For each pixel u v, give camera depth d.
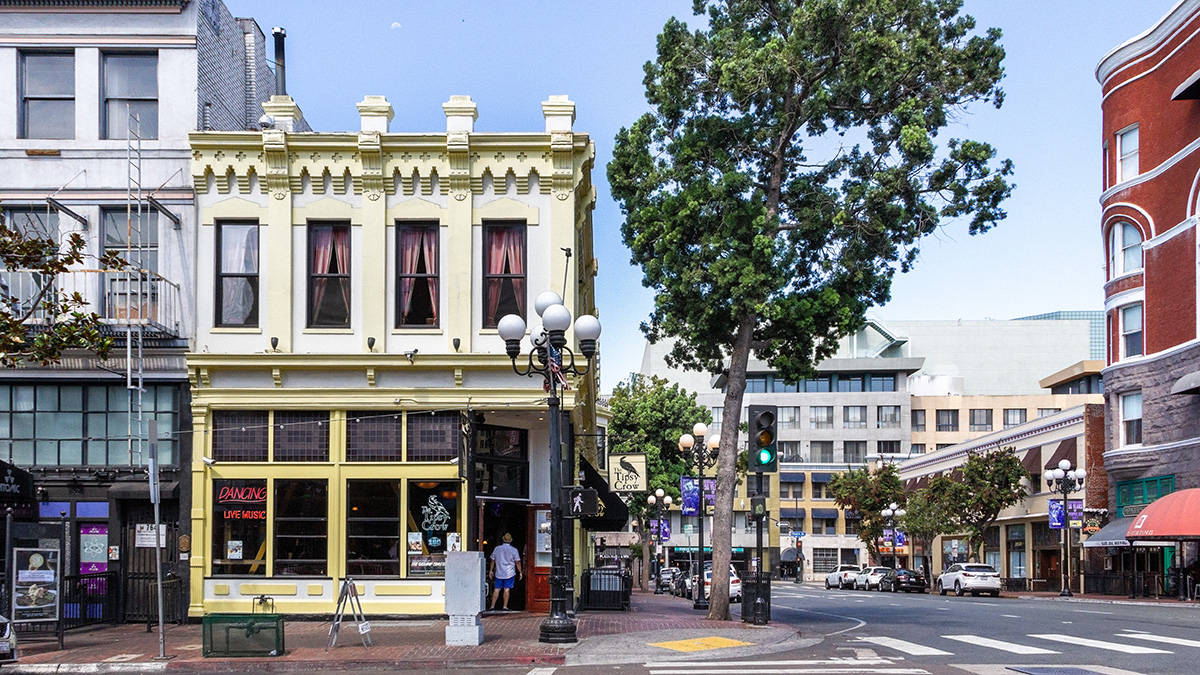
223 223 22.78
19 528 17.77
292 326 22.33
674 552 92.88
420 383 22.28
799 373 23.20
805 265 23.09
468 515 20.64
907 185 21.83
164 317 22.31
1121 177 43.19
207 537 22.02
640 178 22.53
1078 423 50.78
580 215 24.45
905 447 98.44
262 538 22.09
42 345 18.06
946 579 49.56
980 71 22.05
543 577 23.86
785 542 94.06
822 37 21.48
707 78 22.08
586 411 30.69
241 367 22.09
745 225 21.45
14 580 17.52
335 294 22.56
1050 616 26.03
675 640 18.09
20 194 22.69
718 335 22.72
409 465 22.22
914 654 16.56
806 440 99.38
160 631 16.66
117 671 15.62
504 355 22.00
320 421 22.34
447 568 17.62
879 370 100.00
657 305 22.42
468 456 20.77
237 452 22.27
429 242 22.75
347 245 22.66
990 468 54.38
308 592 21.92
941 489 56.94
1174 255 39.59
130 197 22.17
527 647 17.19
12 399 22.80
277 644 16.42
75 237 18.59
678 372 106.56
